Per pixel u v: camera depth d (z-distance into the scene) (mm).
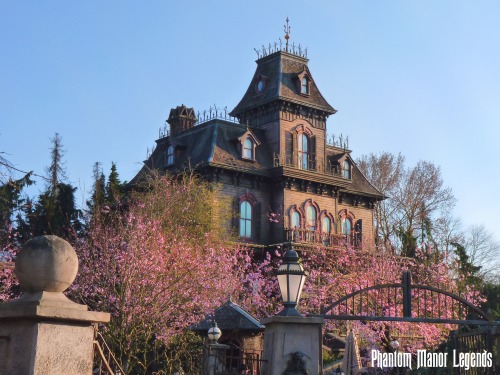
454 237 59062
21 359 6297
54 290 6500
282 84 51469
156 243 29000
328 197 51562
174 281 27078
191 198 38906
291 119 51344
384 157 64875
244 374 14836
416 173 63281
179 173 43750
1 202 17344
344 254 41375
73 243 32344
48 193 38219
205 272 30641
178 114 54375
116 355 25453
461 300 12516
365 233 54500
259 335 18938
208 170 47094
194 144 49688
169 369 25219
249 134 49406
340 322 33938
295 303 10094
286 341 9672
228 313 19125
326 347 34875
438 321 12141
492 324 12062
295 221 49469
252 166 49000
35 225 37406
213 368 16703
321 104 52531
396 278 36500
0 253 28797
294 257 10250
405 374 23938
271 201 49688
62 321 6434
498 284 57406
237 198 48062
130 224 29672
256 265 42656
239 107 53312
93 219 33156
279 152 50125
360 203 54812
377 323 29688
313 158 51844
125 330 24531
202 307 28594
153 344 27469
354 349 22766
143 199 36844
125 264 26547
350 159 54219
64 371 6371
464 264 52938
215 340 17219
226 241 40375
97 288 26547
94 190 42156
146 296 26016
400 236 52250
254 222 48500
